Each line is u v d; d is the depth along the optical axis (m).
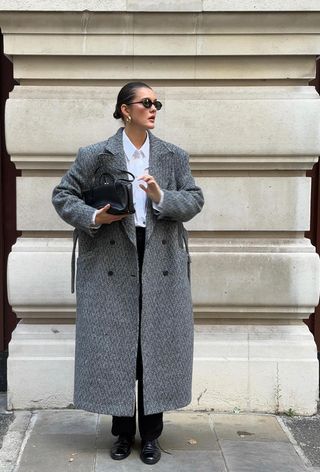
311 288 4.13
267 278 4.13
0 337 4.71
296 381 4.15
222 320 4.26
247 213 4.14
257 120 4.03
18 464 3.41
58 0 3.88
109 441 3.71
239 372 4.14
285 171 4.16
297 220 4.15
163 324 3.26
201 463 3.44
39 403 4.17
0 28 4.39
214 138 4.03
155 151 3.27
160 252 3.25
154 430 3.45
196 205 3.25
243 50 4.00
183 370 3.32
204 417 4.07
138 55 4.00
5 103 4.32
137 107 3.17
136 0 3.89
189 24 3.95
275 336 4.21
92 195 3.21
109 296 3.23
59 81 4.10
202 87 4.11
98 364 3.24
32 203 4.14
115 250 3.22
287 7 3.89
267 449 3.63
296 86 4.12
